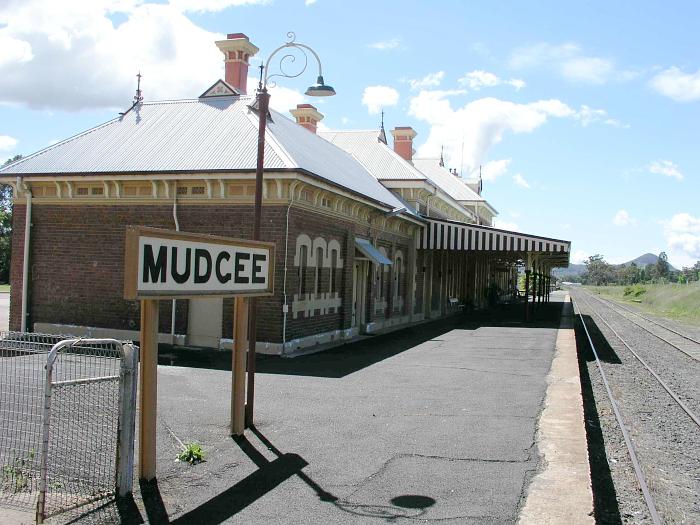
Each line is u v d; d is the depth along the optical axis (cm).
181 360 1346
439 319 2906
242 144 1608
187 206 1541
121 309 1595
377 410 928
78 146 1770
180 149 1638
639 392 1389
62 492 559
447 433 800
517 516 536
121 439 567
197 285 648
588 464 676
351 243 1872
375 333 2109
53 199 1652
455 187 4241
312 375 1221
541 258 3938
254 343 820
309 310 1617
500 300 5053
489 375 1258
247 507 554
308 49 891
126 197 1586
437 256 3109
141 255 560
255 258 759
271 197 1470
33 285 1672
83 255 1631
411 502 569
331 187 1588
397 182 2672
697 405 1268
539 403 987
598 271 19462
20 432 654
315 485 610
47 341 1509
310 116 2694
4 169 1686
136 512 537
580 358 1956
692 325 3647
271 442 751
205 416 864
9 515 518
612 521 630
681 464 864
